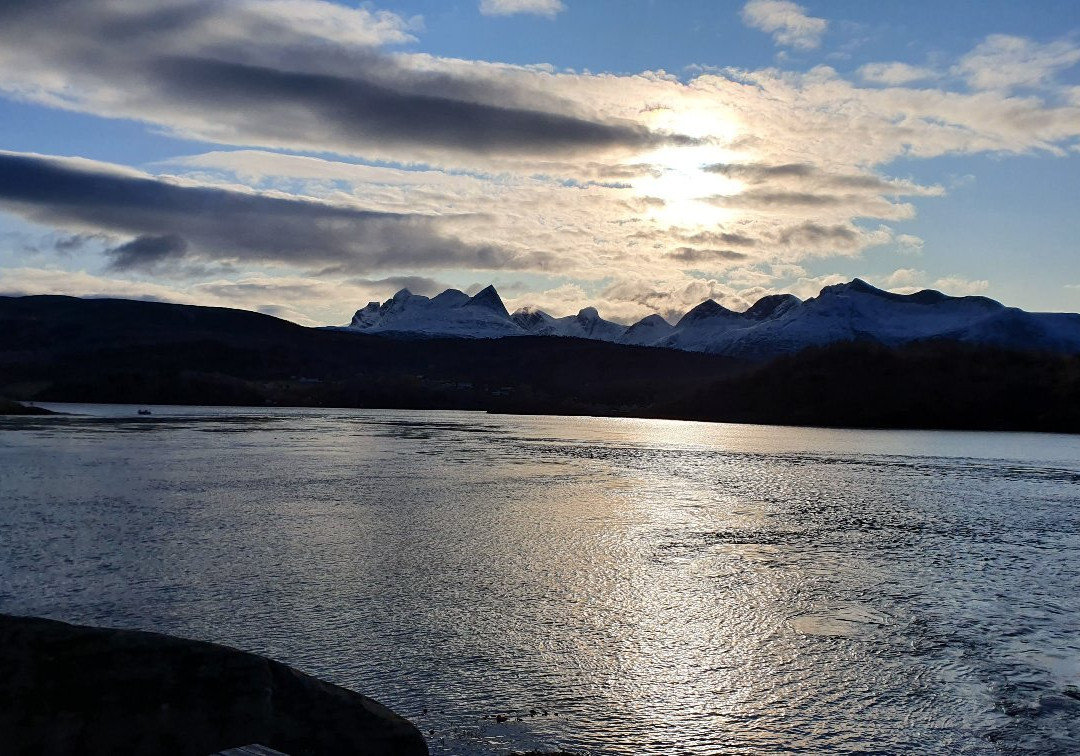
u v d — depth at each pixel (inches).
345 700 355.9
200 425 3663.9
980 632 714.8
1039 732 521.0
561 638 686.5
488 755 475.8
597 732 512.1
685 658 644.1
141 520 1193.4
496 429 3993.6
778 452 2748.5
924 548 1075.3
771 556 1016.2
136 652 340.8
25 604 748.6
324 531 1131.9
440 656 636.7
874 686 592.4
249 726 331.6
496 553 1009.5
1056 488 1764.3
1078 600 820.6
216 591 804.6
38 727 312.8
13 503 1334.9
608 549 1044.5
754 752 490.9
